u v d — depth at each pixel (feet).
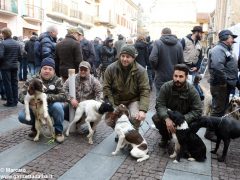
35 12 100.68
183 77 16.16
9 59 25.29
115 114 16.34
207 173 14.66
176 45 21.81
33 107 17.04
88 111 17.53
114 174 14.19
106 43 40.32
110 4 163.43
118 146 16.08
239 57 22.53
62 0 118.52
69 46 21.77
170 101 16.80
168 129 15.78
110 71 17.44
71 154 16.07
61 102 17.98
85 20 143.43
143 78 17.22
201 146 15.72
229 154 17.20
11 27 91.04
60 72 22.27
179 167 15.14
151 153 16.74
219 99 19.01
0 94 29.14
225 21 77.10
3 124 20.80
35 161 15.05
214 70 18.31
